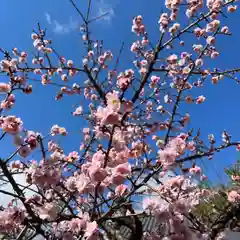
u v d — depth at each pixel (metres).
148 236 3.06
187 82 6.46
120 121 2.69
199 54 6.65
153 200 2.89
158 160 3.29
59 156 3.27
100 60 6.93
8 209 3.00
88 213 3.19
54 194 3.47
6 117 3.30
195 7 6.07
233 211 4.82
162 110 6.39
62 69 6.78
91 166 2.82
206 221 4.98
